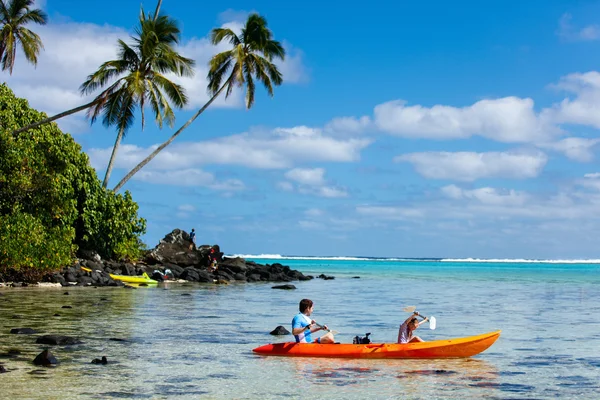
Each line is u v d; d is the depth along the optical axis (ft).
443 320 75.10
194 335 58.13
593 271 355.77
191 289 126.00
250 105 170.09
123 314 74.49
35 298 92.38
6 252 109.91
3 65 136.15
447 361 46.21
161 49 143.13
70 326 62.23
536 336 61.46
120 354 46.98
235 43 168.45
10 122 126.31
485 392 36.47
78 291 109.19
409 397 34.96
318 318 75.56
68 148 136.77
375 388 36.99
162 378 38.88
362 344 47.24
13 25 135.85
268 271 185.78
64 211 130.82
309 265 431.43
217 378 39.22
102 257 151.43
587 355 49.93
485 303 103.04
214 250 182.39
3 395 33.65
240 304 92.73
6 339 52.54
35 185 124.26
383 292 130.00
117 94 142.72
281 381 38.60
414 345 47.14
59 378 37.99
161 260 167.32
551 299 114.93
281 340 55.57
